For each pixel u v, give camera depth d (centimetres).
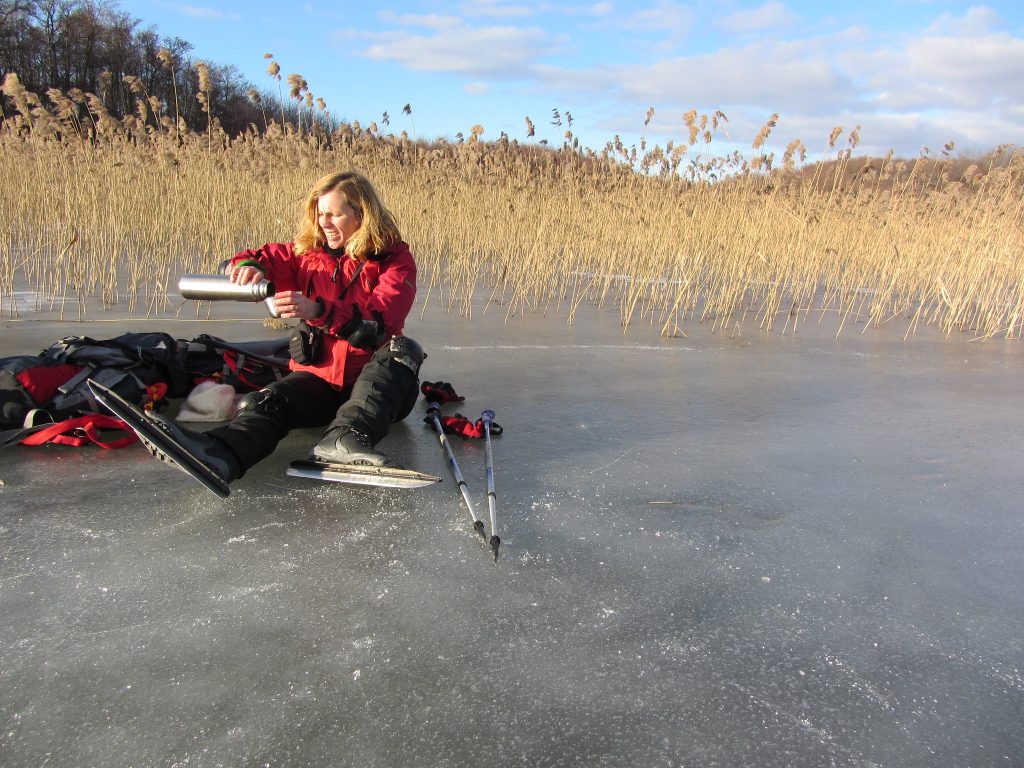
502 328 602
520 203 898
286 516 231
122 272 750
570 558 212
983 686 163
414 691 153
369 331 275
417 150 986
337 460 260
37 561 199
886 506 263
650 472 287
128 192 814
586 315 698
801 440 338
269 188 910
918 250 886
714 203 889
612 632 177
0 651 161
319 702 148
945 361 559
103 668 157
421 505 243
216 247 797
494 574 201
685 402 399
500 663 163
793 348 586
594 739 142
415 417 346
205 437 239
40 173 825
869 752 142
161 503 238
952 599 200
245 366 355
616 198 902
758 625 183
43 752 134
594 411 371
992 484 289
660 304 782
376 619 178
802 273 877
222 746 136
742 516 249
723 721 148
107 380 304
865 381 473
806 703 155
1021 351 620
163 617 175
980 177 870
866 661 170
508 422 346
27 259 715
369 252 293
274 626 173
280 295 257
